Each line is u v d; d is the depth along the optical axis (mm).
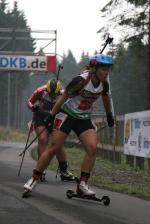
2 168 15438
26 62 36281
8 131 51812
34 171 9297
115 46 37281
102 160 20812
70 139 29766
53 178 13008
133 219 7746
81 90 8773
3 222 7137
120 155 19844
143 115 16594
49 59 36250
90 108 9094
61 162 12391
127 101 94688
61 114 9125
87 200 9234
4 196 9359
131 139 17781
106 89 8961
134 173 15531
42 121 12594
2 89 104938
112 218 7723
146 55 37875
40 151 12531
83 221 7395
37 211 8000
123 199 9727
